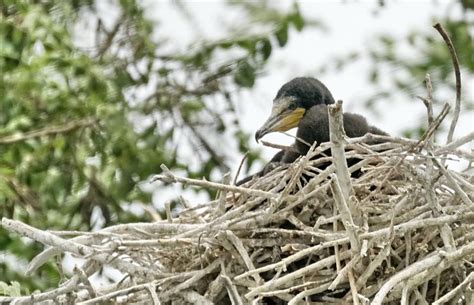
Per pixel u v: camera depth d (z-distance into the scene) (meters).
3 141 14.94
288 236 10.78
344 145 10.62
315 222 10.88
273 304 11.10
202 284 10.84
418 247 10.52
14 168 15.08
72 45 15.36
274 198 10.73
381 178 10.86
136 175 15.48
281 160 12.88
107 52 16.05
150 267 10.84
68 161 15.38
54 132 15.23
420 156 10.52
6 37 14.61
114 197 15.43
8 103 14.80
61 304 10.50
